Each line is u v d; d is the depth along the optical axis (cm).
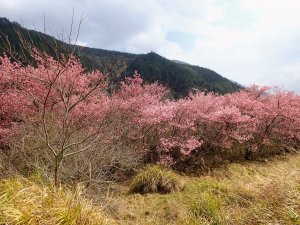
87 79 1078
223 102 1892
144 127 1309
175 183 910
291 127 1653
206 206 559
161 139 1246
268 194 479
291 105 1759
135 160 1158
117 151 1002
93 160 812
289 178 499
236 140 1541
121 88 1481
